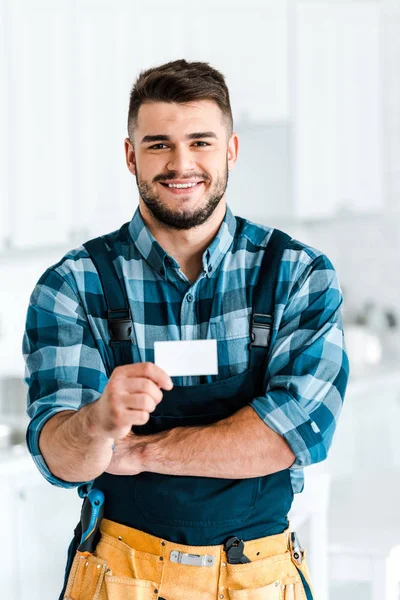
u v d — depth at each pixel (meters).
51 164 4.13
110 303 2.16
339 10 5.55
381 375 5.54
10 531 3.73
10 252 4.63
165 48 4.63
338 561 3.00
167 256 2.13
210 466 2.04
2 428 4.07
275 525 2.12
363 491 3.57
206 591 2.04
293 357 2.12
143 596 2.05
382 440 5.54
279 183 5.42
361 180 5.77
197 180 2.07
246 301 2.15
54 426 2.02
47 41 4.07
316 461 2.08
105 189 4.39
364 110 5.74
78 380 2.13
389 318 6.07
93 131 4.31
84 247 2.24
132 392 1.78
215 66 4.91
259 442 2.05
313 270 2.17
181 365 2.08
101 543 2.12
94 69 4.29
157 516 2.07
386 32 5.95
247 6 5.05
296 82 5.32
